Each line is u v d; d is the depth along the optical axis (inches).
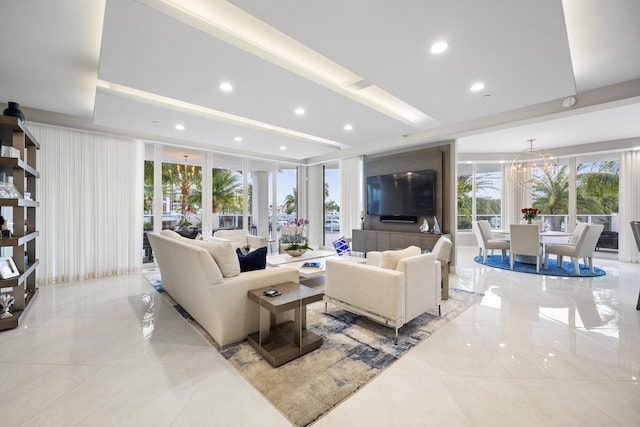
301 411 59.8
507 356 82.0
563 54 88.8
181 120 152.9
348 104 130.3
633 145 223.6
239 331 89.2
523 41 82.2
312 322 105.5
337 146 228.5
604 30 91.5
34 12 79.7
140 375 72.2
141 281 163.2
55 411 59.6
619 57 105.9
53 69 110.4
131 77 102.7
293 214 291.0
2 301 102.3
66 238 160.9
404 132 176.9
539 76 103.1
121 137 179.8
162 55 88.6
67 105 144.9
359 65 95.9
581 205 262.5
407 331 98.2
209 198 225.6
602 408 60.8
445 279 131.4
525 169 260.1
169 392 65.7
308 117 147.9
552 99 127.6
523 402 62.9
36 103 142.3
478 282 163.9
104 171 173.8
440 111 137.9
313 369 75.0
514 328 100.9
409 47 85.4
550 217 285.6
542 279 170.7
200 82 107.2
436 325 103.2
